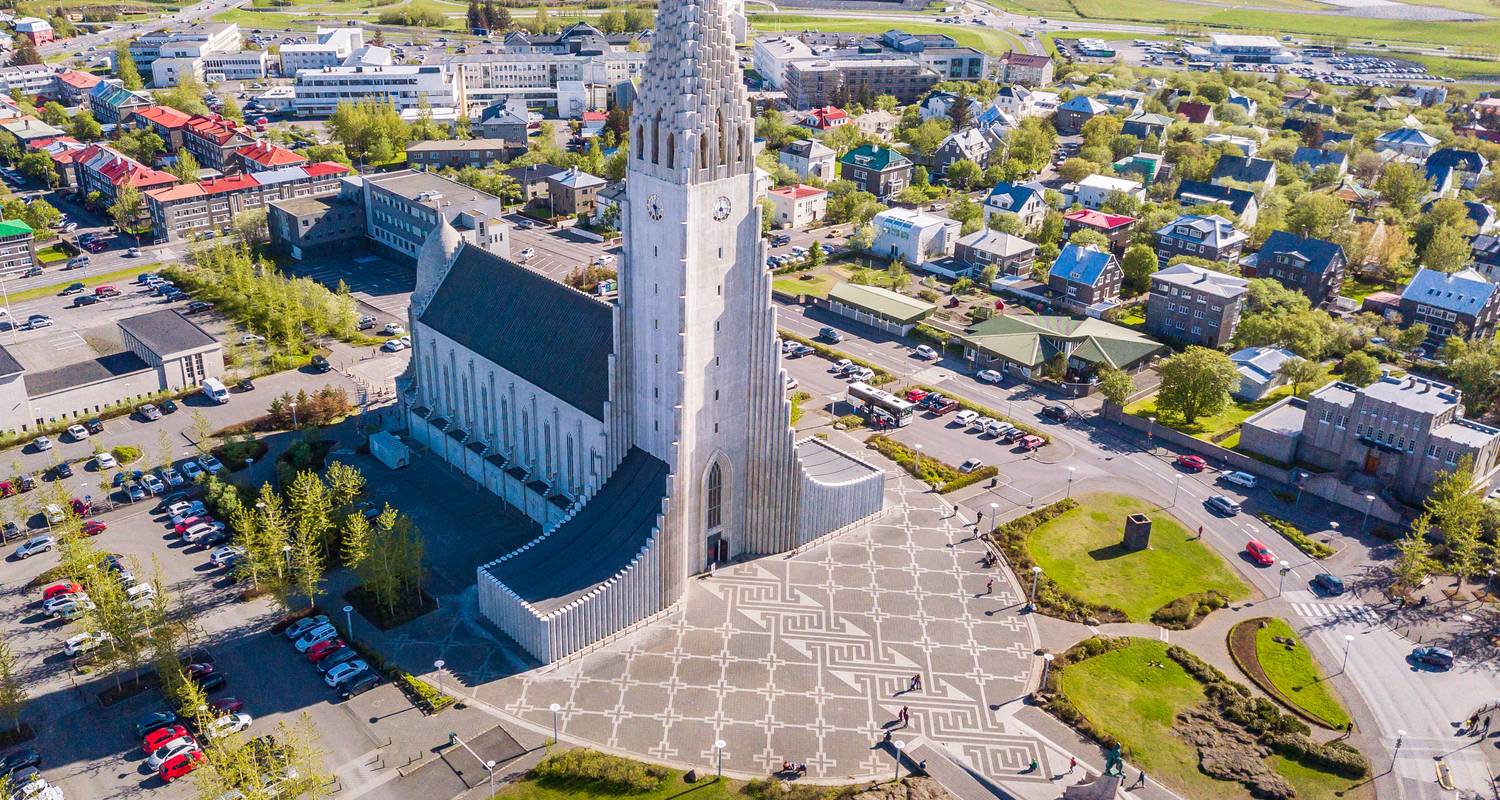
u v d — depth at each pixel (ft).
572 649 427.74
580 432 492.95
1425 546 478.18
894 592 476.54
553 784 366.84
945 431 626.64
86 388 609.42
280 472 536.83
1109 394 641.81
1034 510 542.98
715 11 407.44
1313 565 503.61
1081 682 422.41
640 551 442.91
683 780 369.91
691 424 450.71
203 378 653.71
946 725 399.24
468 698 404.77
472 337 549.95
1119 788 370.32
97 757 373.61
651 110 419.54
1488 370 654.94
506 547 499.51
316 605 453.99
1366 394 561.84
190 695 346.13
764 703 408.05
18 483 533.55
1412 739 398.83
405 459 563.89
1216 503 549.13
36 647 428.15
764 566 493.77
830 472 534.37
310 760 346.13
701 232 424.46
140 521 514.68
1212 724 404.16
